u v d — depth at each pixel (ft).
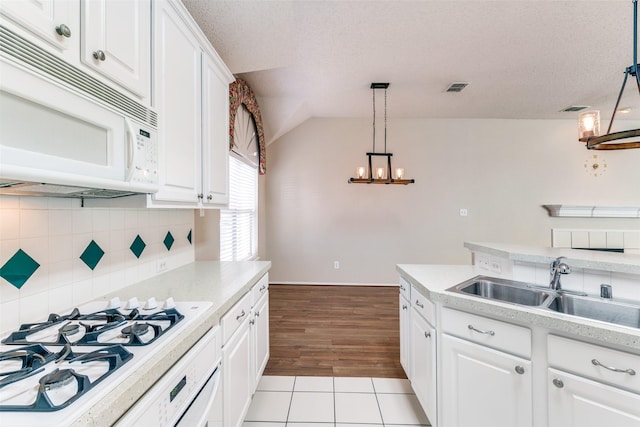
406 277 6.48
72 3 2.57
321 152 15.72
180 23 4.54
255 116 11.82
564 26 7.20
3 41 1.98
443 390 4.87
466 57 8.81
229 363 4.38
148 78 3.72
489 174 15.62
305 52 8.46
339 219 15.78
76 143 2.57
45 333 3.14
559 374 3.71
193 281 5.48
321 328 10.26
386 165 15.62
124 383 2.26
